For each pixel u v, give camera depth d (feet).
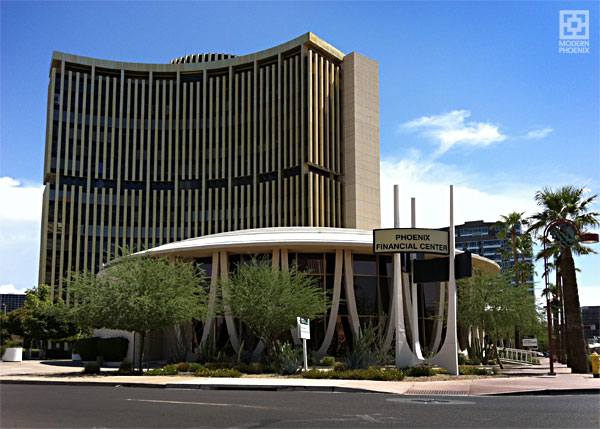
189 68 293.43
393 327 117.29
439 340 122.01
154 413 40.78
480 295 107.65
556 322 164.66
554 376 85.92
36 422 36.35
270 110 272.92
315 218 250.16
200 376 81.51
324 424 35.45
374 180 276.82
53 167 276.00
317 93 262.47
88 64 288.92
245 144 278.05
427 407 44.68
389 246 85.15
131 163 287.48
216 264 118.93
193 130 290.35
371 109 282.36
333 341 114.01
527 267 189.67
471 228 533.55
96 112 288.10
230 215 273.95
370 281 119.34
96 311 89.25
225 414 40.14
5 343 211.82
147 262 95.04
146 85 296.30
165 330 122.11
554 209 114.52
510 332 121.90
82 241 275.18
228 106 286.05
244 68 286.87
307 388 61.67
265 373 88.43
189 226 279.90
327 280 117.29
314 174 254.27
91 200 280.10
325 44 271.28
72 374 89.86
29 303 216.95
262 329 95.66
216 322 117.08
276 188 264.11
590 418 38.81
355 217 263.08
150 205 285.23
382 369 82.58
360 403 47.50
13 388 65.51
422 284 125.90
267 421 36.68
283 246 114.32
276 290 93.91
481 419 37.99
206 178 283.38
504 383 68.28
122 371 91.56
